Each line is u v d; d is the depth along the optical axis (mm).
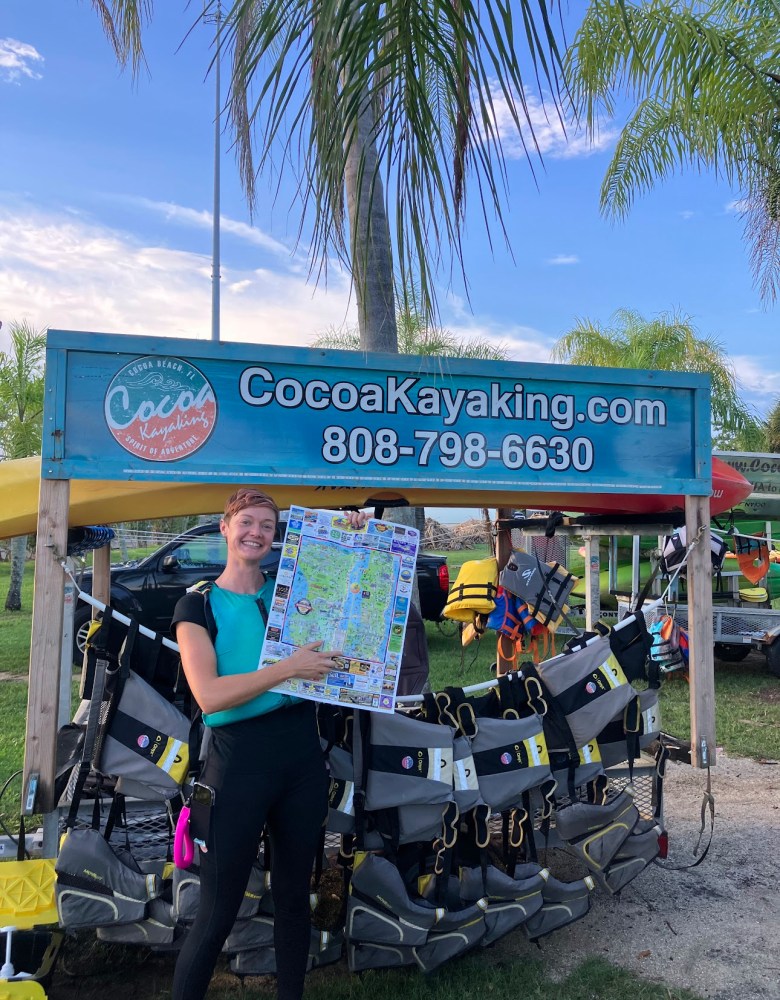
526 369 3365
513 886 3178
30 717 2803
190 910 2809
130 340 2928
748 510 10188
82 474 2865
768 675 9688
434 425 3262
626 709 3443
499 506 3936
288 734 2547
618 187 7844
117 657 2951
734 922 3674
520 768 3184
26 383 14891
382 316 4605
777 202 6531
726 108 6168
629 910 3791
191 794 2787
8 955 2789
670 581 3604
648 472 3555
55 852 3172
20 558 15164
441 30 2348
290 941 2607
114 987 3174
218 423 3021
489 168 2330
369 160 4289
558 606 4910
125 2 4926
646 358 14523
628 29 3221
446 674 8953
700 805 5180
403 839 3043
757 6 6160
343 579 2719
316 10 2367
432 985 3146
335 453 3143
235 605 2609
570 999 3051
